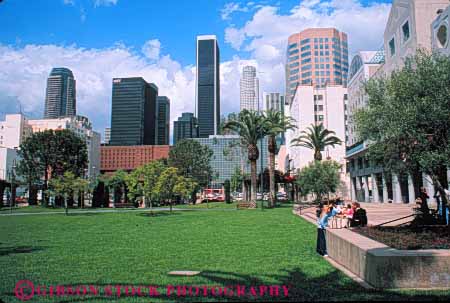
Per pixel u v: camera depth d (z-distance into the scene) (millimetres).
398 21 44469
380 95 11227
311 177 41062
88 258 11633
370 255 7879
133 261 11000
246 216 30719
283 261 10695
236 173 79875
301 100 92625
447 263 7566
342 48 149500
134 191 37906
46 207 60094
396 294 7008
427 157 9539
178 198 71250
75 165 65438
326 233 12039
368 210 31578
